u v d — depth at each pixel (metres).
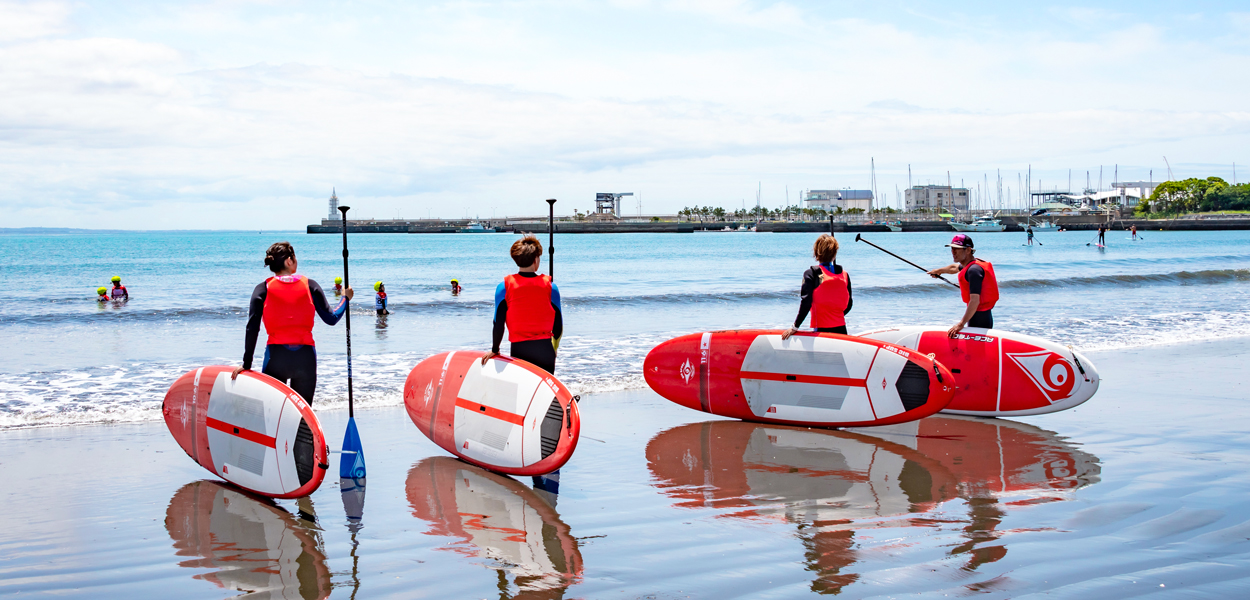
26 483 4.76
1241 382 7.75
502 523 4.00
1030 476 4.72
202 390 4.86
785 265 36.00
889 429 6.14
